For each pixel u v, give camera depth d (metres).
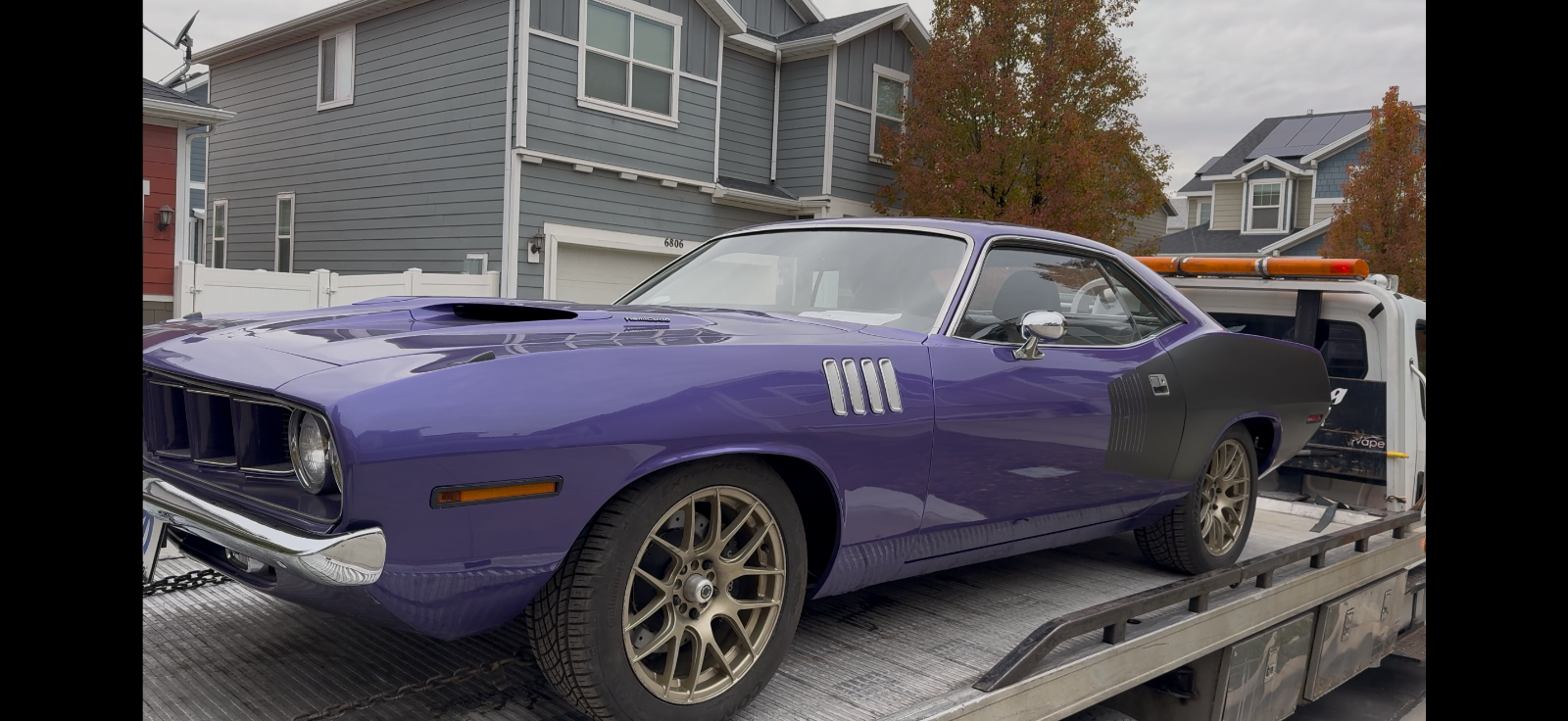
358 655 2.48
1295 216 30.41
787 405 2.29
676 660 2.14
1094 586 3.49
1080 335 3.30
